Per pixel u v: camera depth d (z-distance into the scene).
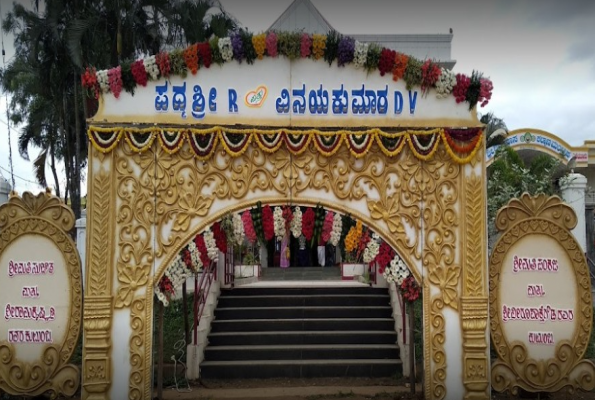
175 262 6.80
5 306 6.79
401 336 8.76
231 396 7.40
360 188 6.90
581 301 6.91
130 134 6.75
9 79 19.77
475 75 6.93
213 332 9.31
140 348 6.68
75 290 6.80
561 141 18.42
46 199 6.88
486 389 6.72
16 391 6.70
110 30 12.96
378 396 7.35
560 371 6.84
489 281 6.96
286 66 6.96
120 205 6.78
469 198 6.89
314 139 6.79
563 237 6.98
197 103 6.87
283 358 8.67
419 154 6.85
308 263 17.47
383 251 6.95
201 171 6.83
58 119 18.14
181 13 13.40
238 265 13.00
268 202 6.82
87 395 6.57
